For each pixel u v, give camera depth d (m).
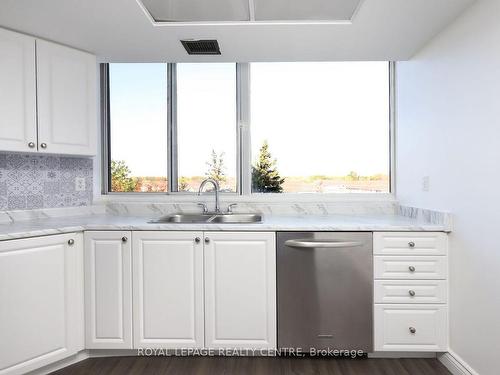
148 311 2.00
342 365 1.97
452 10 1.73
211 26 1.92
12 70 1.94
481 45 1.60
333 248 1.96
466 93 1.73
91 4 1.69
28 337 1.76
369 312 1.97
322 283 1.97
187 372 1.90
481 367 1.65
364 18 1.81
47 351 1.83
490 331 1.58
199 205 2.62
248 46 2.18
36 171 2.36
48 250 1.83
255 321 1.99
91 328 2.00
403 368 1.94
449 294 1.93
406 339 1.96
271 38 2.06
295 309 1.98
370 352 2.02
